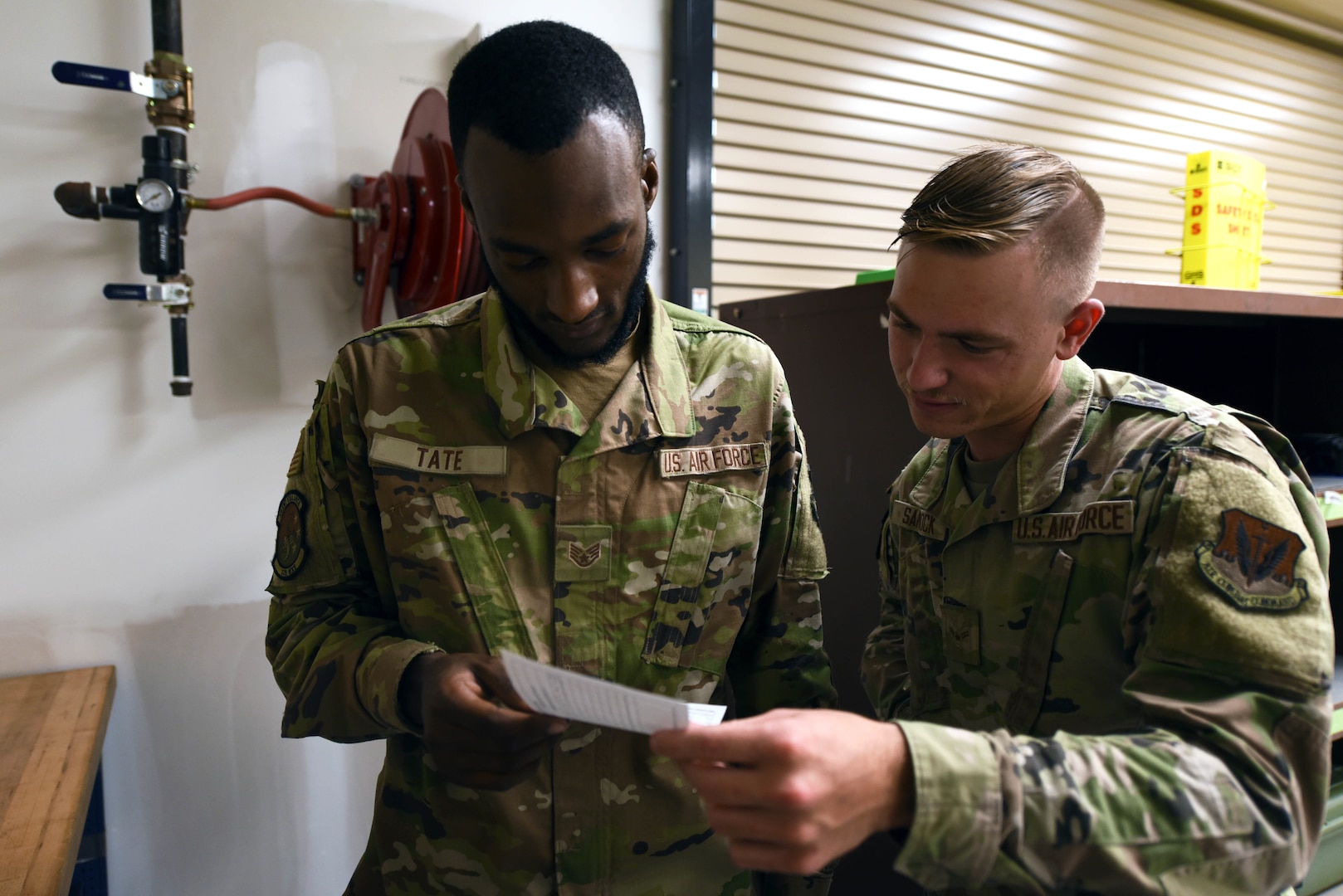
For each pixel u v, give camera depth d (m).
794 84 2.00
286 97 1.46
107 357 1.36
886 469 1.34
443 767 0.66
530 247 0.67
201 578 1.44
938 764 0.52
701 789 0.52
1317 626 0.60
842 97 2.07
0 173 1.28
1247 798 0.54
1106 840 0.51
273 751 1.50
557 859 0.77
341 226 1.51
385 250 1.36
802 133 2.03
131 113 1.35
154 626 1.41
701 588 0.83
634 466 0.83
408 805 0.82
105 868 1.38
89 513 1.36
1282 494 0.66
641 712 0.50
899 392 1.31
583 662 0.79
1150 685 0.62
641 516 0.82
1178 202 2.70
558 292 0.69
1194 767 0.54
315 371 1.51
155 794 1.42
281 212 1.46
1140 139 2.60
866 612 1.40
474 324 0.88
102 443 1.36
